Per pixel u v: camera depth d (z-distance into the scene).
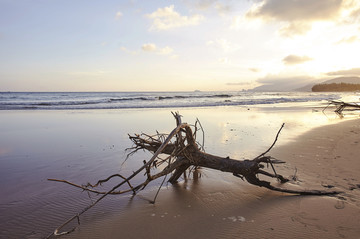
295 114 18.36
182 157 4.64
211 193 4.20
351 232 2.88
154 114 18.33
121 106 27.78
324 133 9.59
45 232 3.03
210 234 2.94
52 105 29.31
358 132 9.51
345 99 45.16
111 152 7.03
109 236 2.92
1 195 4.09
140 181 4.84
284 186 4.36
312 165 5.48
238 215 3.40
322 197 3.86
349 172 4.92
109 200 3.97
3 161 6.07
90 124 12.77
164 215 3.44
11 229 3.08
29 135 9.65
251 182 4.24
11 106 27.11
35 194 4.14
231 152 6.82
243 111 21.25
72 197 4.05
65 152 6.99
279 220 3.22
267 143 7.95
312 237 2.82
